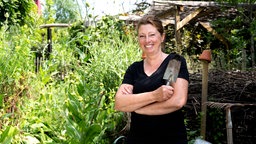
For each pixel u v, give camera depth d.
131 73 2.23
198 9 8.52
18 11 7.30
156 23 2.13
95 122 3.24
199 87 4.16
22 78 3.91
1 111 3.53
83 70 4.49
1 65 3.77
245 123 4.08
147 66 2.20
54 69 4.73
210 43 10.23
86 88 3.04
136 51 4.93
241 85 3.99
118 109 2.16
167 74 2.05
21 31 4.95
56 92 4.19
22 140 3.46
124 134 3.67
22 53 4.18
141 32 2.14
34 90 4.05
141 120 2.08
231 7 8.25
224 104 3.46
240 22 8.33
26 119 3.78
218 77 4.14
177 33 8.48
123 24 6.31
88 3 5.84
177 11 8.41
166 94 1.98
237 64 7.28
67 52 5.06
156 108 2.03
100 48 4.83
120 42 5.18
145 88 2.12
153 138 2.05
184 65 2.11
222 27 9.12
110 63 4.55
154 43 2.13
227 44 9.44
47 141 3.52
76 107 2.92
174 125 2.05
